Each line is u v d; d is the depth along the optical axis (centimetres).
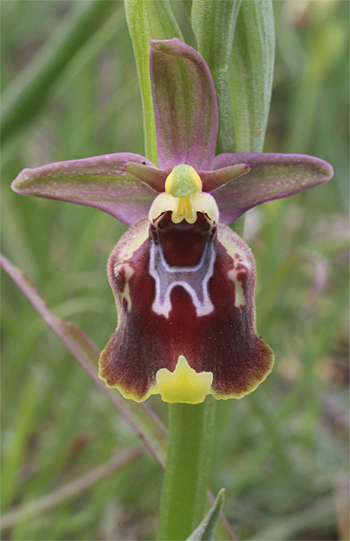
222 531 12
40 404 18
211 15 11
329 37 20
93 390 20
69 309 18
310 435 19
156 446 12
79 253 20
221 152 11
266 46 11
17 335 19
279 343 21
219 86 11
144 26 11
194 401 10
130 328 11
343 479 18
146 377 11
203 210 11
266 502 18
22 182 11
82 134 22
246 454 20
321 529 18
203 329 11
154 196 11
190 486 12
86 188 11
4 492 15
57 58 16
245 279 11
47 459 17
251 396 17
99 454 17
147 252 11
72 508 18
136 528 17
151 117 11
